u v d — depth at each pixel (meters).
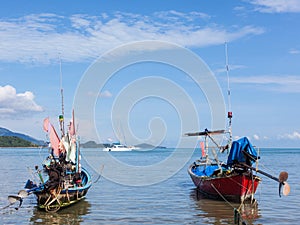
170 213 24.55
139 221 22.36
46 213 24.55
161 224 21.59
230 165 26.08
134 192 34.22
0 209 25.95
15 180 43.84
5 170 59.28
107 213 24.62
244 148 25.38
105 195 32.28
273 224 21.48
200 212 24.73
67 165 28.58
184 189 36.50
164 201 29.14
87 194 32.84
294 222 21.95
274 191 34.41
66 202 25.47
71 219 22.94
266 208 26.00
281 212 24.73
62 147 28.33
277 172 54.06
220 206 26.67
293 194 32.44
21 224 21.78
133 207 26.67
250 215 23.80
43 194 24.47
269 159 100.19
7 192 34.12
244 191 26.00
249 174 25.45
